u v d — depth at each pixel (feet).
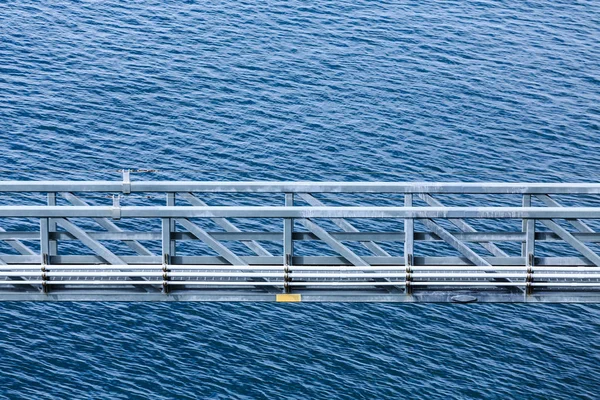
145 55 279.49
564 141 249.96
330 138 242.99
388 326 179.63
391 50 290.76
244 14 306.35
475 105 264.52
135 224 205.16
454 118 257.14
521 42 300.81
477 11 318.45
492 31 306.35
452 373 168.86
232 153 234.17
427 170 232.12
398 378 166.61
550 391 166.61
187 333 175.11
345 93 265.95
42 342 171.32
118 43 285.23
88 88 260.01
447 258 111.45
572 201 224.94
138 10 305.73
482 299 108.78
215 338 173.99
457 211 106.01
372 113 256.52
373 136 245.45
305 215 106.22
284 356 170.09
